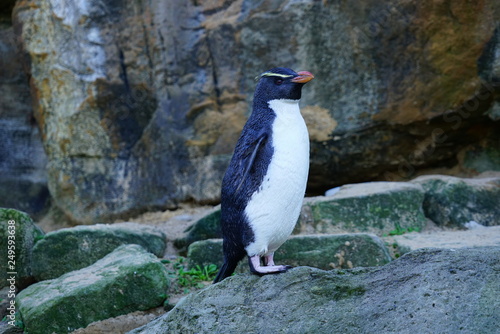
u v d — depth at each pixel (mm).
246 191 4742
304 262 6859
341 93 9312
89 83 9750
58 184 10156
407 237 7324
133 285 6293
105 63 9734
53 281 6754
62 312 6059
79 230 7500
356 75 9211
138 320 6242
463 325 4020
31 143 11031
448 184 8406
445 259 4500
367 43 9031
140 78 9719
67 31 9758
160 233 8203
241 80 9492
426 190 8484
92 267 6848
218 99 9586
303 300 4582
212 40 9508
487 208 8312
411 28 8812
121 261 6672
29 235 7449
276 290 4695
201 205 9867
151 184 9883
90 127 9906
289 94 4785
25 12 10008
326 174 9891
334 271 4727
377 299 4414
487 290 4164
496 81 8703
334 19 9117
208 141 9664
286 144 4719
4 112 10938
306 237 6945
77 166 10016
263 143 4746
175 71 9633
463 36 8695
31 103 11062
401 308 4266
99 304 6172
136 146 9891
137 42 9648
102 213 9969
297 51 9297
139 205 9914
